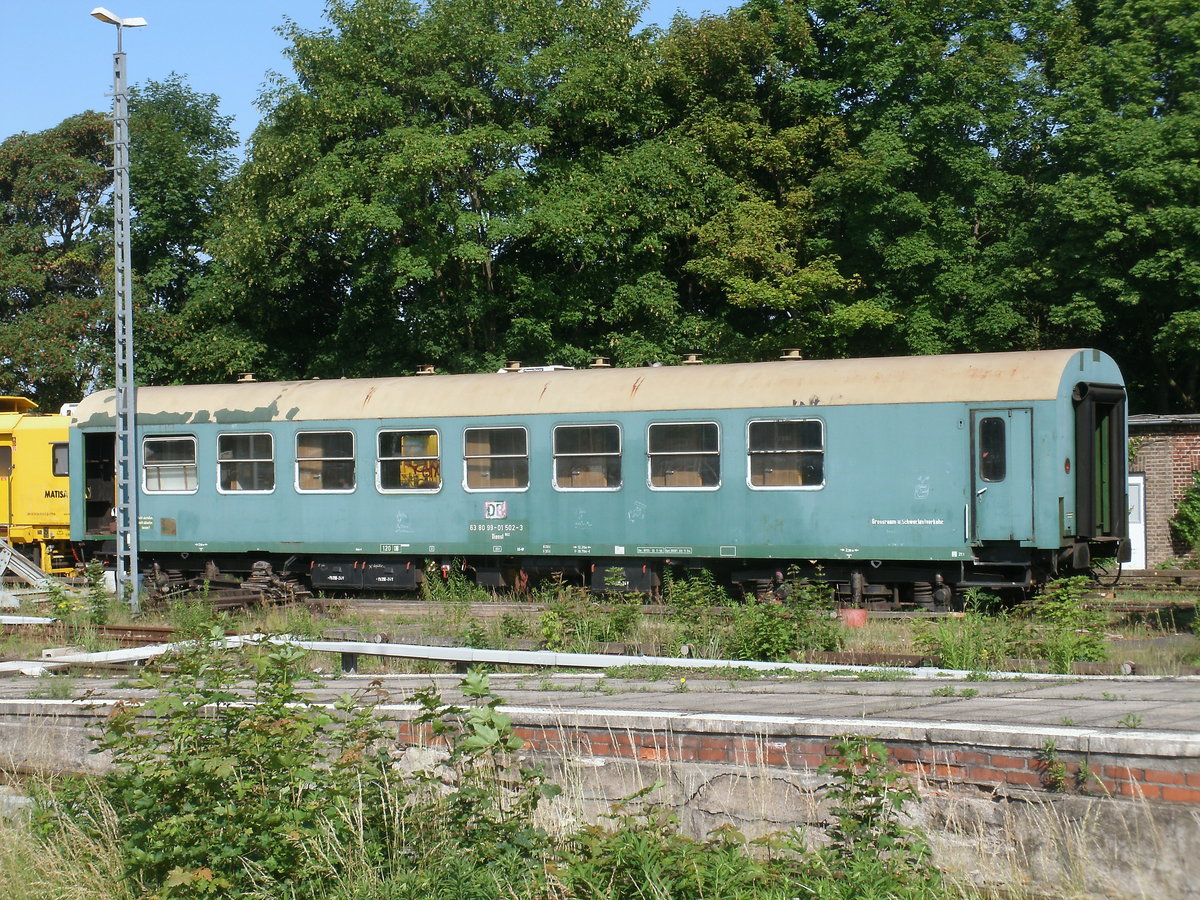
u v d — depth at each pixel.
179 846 6.54
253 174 28.38
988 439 16.36
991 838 6.08
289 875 6.53
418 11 28.45
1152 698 7.73
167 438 21.44
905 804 6.30
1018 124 31.41
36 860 7.21
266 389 20.95
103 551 22.88
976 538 16.34
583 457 18.66
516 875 6.34
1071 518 16.20
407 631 15.38
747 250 27.89
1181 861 5.59
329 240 29.59
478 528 19.28
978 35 29.91
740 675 10.49
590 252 28.25
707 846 6.26
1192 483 23.58
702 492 17.88
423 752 7.71
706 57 31.17
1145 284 27.95
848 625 14.59
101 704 9.06
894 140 28.98
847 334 28.61
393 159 25.94
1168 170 26.89
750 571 18.09
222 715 7.60
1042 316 31.44
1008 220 31.86
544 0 29.23
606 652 12.92
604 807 7.14
